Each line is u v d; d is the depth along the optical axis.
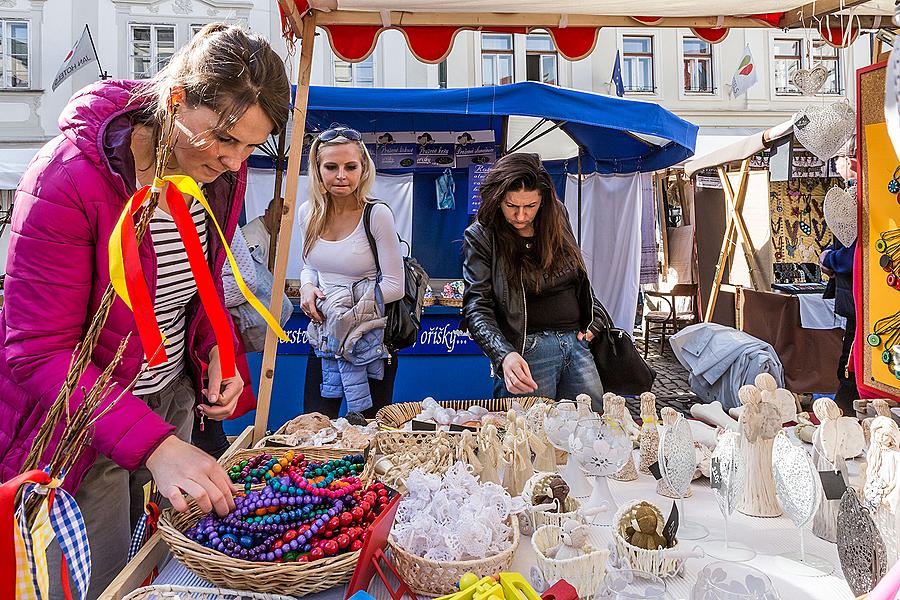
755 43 10.38
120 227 0.58
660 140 4.24
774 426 1.05
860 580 0.75
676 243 5.87
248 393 1.50
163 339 0.59
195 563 0.85
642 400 1.33
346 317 2.08
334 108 3.22
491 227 1.91
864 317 1.40
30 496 0.64
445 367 3.68
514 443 1.15
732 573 0.68
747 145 4.26
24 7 10.04
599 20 1.76
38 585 0.62
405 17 1.70
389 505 0.84
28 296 0.89
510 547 0.84
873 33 1.76
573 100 3.12
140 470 1.37
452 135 4.63
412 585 0.83
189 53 0.87
